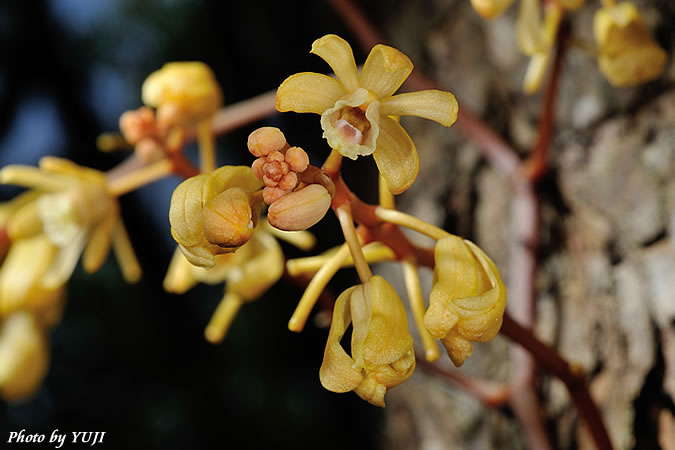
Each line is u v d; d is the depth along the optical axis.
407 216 0.21
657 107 0.31
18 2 0.61
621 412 0.29
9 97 0.62
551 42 0.28
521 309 0.32
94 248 0.28
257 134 0.20
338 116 0.20
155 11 0.60
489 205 0.38
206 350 0.60
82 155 0.63
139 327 0.60
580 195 0.33
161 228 0.61
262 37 0.56
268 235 0.26
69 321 0.58
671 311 0.29
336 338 0.20
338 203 0.20
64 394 0.58
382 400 0.20
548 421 0.32
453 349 0.20
